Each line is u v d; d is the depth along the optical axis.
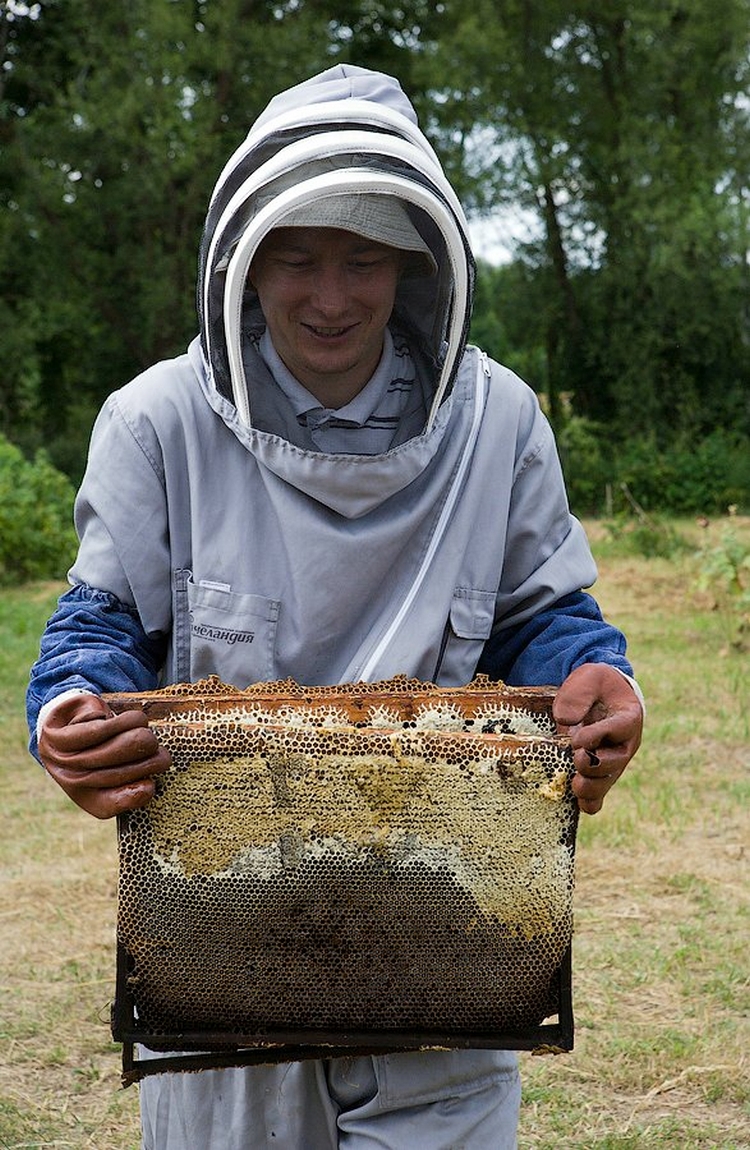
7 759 6.64
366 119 1.87
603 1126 3.32
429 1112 1.95
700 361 23.88
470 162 23.72
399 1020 1.82
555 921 1.79
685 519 21.27
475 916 1.78
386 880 1.77
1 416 25.31
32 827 5.59
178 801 1.76
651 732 6.77
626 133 23.14
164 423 1.97
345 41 24.47
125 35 22.16
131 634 1.99
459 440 2.00
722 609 9.98
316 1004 1.81
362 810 1.76
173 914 1.77
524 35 23.66
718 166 23.19
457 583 2.00
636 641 9.23
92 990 4.09
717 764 6.28
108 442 2.00
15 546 13.16
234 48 21.73
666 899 4.67
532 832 1.78
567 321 25.00
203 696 1.81
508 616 2.11
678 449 22.94
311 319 1.90
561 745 1.76
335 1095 1.98
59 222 22.55
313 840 1.76
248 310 1.98
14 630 9.98
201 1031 1.82
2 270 23.27
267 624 1.94
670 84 23.12
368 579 1.94
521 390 2.11
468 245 1.89
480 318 29.95
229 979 1.79
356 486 1.90
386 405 1.99
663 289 23.36
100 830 5.57
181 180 22.97
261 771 1.75
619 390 24.16
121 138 21.47
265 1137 1.98
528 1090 3.48
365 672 1.95
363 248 1.87
